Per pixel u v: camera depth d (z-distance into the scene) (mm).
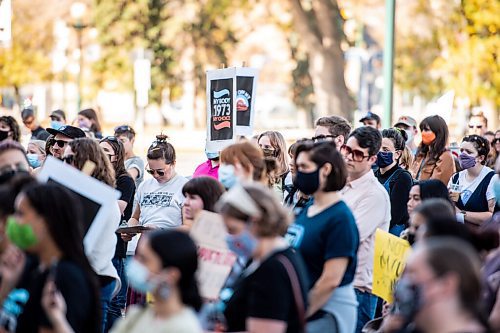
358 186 12500
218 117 15766
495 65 48281
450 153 17859
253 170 11008
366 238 12352
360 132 12453
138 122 69000
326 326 9977
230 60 70438
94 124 23797
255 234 8195
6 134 16625
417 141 23125
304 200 11797
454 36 52281
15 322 8094
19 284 8289
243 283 8484
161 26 65562
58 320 7797
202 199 10789
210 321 9070
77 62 53312
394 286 9961
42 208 8180
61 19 68938
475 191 16500
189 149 47562
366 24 79750
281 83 112812
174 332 7340
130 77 66750
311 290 9898
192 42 67500
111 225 11781
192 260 7469
